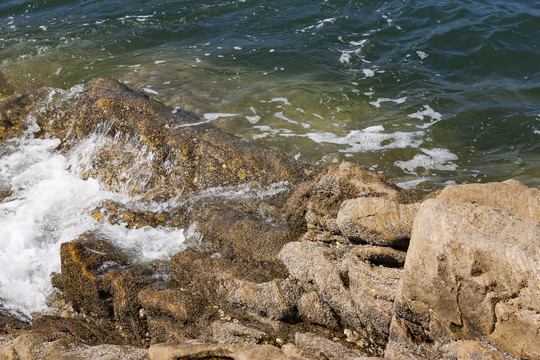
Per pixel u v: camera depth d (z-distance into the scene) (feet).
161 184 28.37
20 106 35.70
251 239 22.62
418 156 31.12
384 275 17.34
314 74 40.96
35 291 23.09
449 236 13.57
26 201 28.09
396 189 21.44
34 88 39.52
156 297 19.84
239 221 24.04
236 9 53.47
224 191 26.91
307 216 22.20
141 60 44.47
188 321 19.24
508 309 12.76
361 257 18.65
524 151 31.19
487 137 32.71
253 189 26.68
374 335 17.22
